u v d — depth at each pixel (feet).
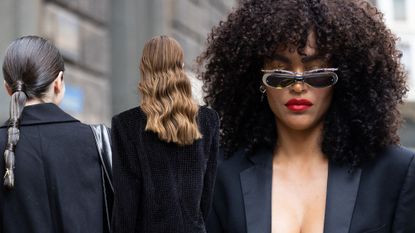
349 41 9.43
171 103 9.15
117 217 9.14
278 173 9.78
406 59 58.23
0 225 9.78
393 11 59.31
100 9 33.58
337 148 9.58
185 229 9.07
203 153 9.32
